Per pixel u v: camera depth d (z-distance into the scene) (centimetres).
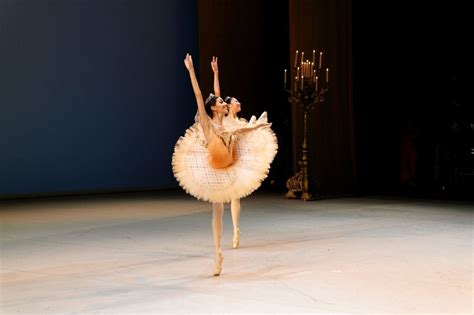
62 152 2370
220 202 1030
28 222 1706
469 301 868
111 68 2452
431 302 865
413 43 2366
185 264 1138
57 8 2348
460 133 2281
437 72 2327
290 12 2273
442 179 2302
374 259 1145
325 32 2267
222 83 2527
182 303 886
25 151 2308
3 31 2267
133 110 2495
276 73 2580
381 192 2286
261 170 1026
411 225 1528
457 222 1565
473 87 2267
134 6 2491
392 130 2412
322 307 848
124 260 1187
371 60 2405
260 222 1620
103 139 2441
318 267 1088
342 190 2267
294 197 2136
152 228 1563
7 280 1048
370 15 2392
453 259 1137
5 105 2273
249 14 2553
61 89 2362
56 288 988
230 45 2538
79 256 1234
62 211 1922
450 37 2300
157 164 2547
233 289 953
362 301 873
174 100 2577
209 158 1030
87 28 2403
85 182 2409
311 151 2245
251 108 2561
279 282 989
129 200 2191
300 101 2067
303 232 1456
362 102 2402
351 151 2278
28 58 2305
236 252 1236
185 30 2591
